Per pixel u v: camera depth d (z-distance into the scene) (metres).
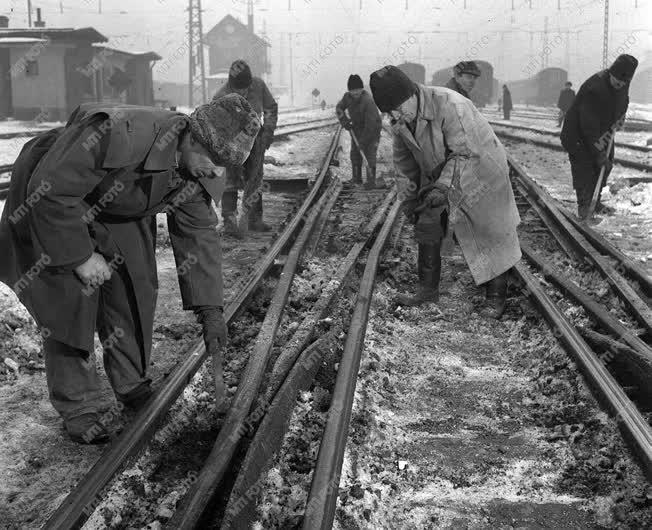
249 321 5.07
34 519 2.88
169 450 3.36
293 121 35.00
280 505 2.90
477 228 5.18
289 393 3.55
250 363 3.95
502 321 5.23
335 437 3.13
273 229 8.64
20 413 3.80
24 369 4.39
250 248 7.61
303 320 4.84
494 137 5.14
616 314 5.16
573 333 4.33
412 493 3.08
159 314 5.47
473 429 3.66
